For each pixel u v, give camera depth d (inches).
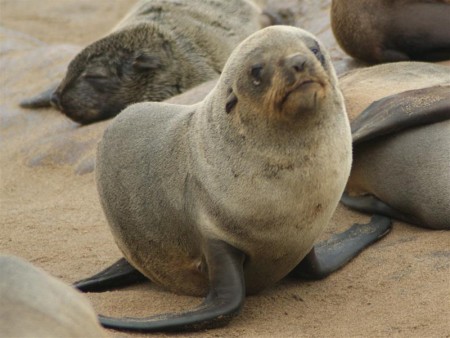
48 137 1994.3
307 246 1095.6
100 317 1034.7
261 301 1121.4
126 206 1187.3
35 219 1549.0
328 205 1067.3
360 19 1723.7
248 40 1070.4
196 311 1041.5
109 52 2060.8
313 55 1016.2
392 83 1478.8
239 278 1070.4
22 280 730.8
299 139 1029.8
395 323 999.6
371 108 1371.8
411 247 1210.0
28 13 3595.0
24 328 661.3
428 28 1668.3
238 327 1045.8
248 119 1047.0
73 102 2036.2
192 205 1107.3
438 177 1280.8
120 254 1347.2
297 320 1052.5
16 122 2118.6
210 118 1100.5
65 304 725.3
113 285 1234.6
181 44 2060.8
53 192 1731.1
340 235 1269.7
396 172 1325.0
